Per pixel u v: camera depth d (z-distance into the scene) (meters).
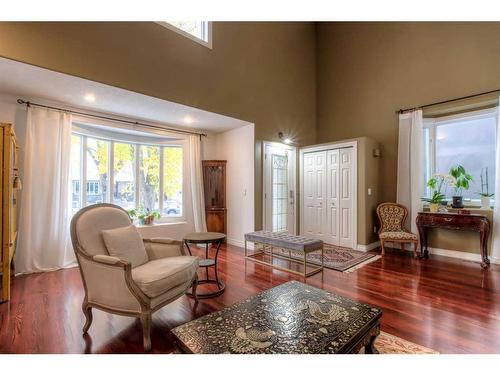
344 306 1.56
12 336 1.85
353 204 4.52
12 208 2.55
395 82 4.65
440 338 1.81
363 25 5.09
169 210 4.94
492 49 3.67
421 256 3.94
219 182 5.02
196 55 3.69
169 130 4.60
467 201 4.03
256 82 4.57
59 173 3.36
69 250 3.46
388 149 4.75
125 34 3.00
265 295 1.72
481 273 3.21
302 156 5.40
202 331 1.31
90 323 1.93
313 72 5.82
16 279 2.95
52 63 2.51
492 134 3.83
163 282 1.88
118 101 3.38
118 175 4.41
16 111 3.14
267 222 4.77
